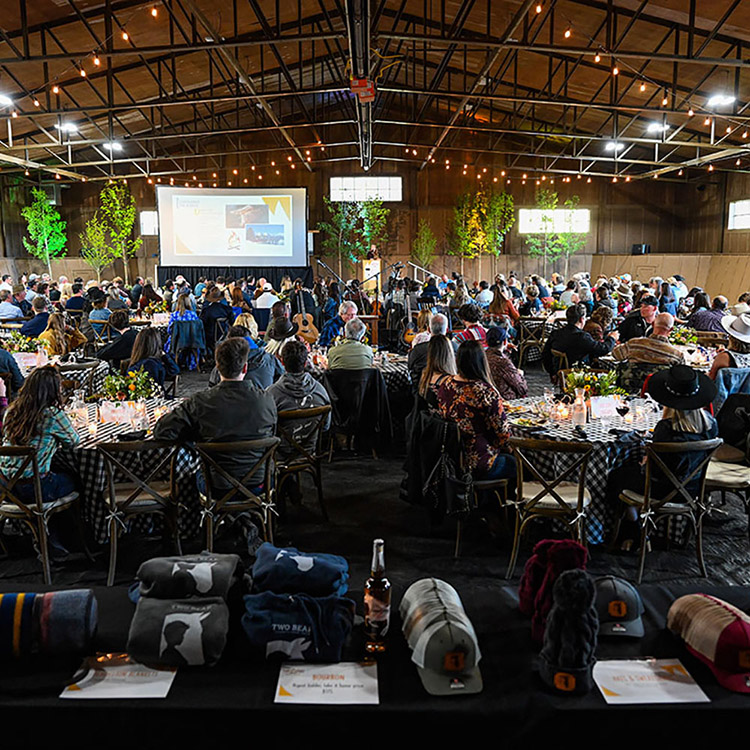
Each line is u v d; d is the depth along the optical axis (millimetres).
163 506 3541
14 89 12430
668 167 17812
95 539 3777
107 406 4051
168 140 21297
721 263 18938
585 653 1594
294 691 1617
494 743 1571
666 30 10531
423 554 3820
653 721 1562
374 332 10227
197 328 10227
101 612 1932
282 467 4148
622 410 4031
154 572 1780
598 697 1594
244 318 6664
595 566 3664
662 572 3596
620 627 1803
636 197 22531
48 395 3430
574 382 4289
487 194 22406
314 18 13484
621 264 21438
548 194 21812
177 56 13406
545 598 1771
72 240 22391
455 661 1621
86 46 11430
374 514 4438
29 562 3691
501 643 1802
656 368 5188
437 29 14102
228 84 15766
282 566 1832
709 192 21031
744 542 3984
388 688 1633
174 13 11117
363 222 22297
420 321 7699
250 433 3463
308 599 1767
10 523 3879
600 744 1566
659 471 3510
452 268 22984
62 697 1594
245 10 12047
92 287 12062
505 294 10992
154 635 1688
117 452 3652
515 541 3523
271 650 1705
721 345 7594
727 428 4242
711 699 1591
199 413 3430
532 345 10664
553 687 1609
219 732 1576
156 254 21172
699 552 3529
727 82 12289
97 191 22125
